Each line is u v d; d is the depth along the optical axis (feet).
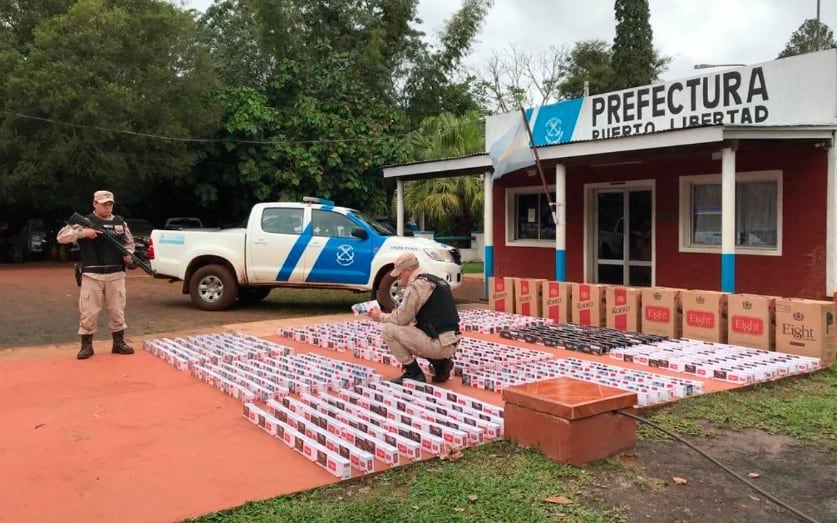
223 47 82.94
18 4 66.59
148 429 16.72
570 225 45.70
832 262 32.40
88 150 62.49
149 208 84.99
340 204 73.67
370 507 12.15
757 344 25.96
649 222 41.57
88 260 24.79
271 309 40.55
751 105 34.42
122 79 64.34
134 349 26.78
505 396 15.58
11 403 18.97
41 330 31.63
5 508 12.26
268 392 19.11
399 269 20.76
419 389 20.06
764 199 35.63
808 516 12.07
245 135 69.97
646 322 29.78
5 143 59.62
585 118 42.16
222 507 12.24
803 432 16.60
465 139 75.82
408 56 107.86
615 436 14.82
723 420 17.46
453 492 12.82
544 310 34.37
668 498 12.74
